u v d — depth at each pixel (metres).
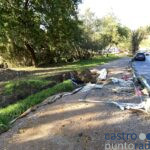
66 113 3.70
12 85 6.55
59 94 5.16
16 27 11.47
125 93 4.99
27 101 4.75
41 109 4.06
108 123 3.14
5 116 3.81
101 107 3.91
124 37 28.17
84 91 5.44
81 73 8.55
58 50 16.72
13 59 16.23
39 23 12.26
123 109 3.72
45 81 7.07
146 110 3.52
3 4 10.59
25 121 3.51
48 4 11.54
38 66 14.83
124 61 16.59
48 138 2.79
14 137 2.92
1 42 12.47
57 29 13.27
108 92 5.19
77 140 2.68
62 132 2.94
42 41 13.97
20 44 13.27
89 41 21.06
